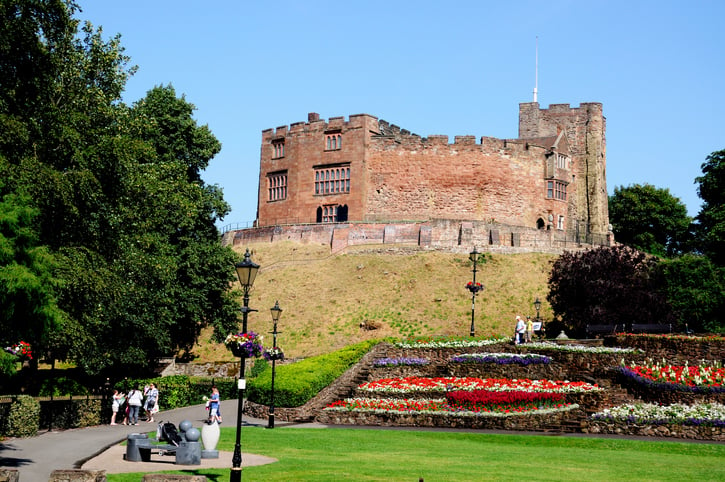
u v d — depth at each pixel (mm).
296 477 22391
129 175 39156
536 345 47406
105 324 37500
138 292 41000
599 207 96250
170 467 25188
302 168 91500
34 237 25516
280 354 39094
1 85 31625
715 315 59094
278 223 92938
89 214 35219
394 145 87562
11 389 40875
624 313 58969
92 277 32250
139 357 47375
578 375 41750
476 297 71625
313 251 82875
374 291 74688
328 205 89375
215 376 61781
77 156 32906
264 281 80312
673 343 43344
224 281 62406
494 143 87312
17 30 31281
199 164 65625
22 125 30469
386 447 29719
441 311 70375
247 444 30547
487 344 49156
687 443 30000
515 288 72688
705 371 36719
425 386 41281
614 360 42938
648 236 107062
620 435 32344
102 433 34875
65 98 38031
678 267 61125
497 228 80625
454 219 82625
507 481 21578
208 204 64375
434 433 33969
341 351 49906
